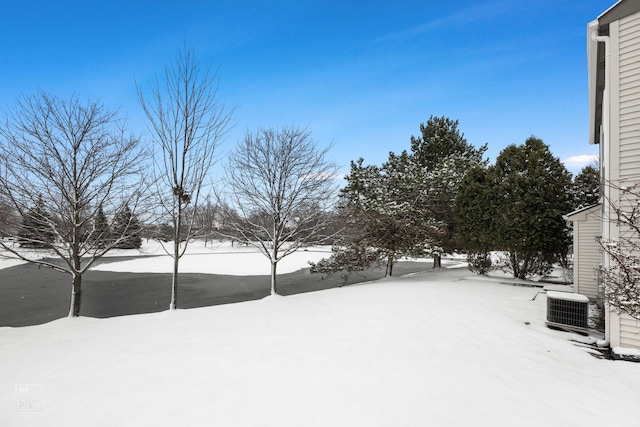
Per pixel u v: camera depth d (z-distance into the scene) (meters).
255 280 17.89
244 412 3.50
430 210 16.36
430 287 11.20
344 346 5.53
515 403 3.74
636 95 5.55
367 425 3.25
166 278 18.88
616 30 5.78
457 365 4.80
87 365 4.79
